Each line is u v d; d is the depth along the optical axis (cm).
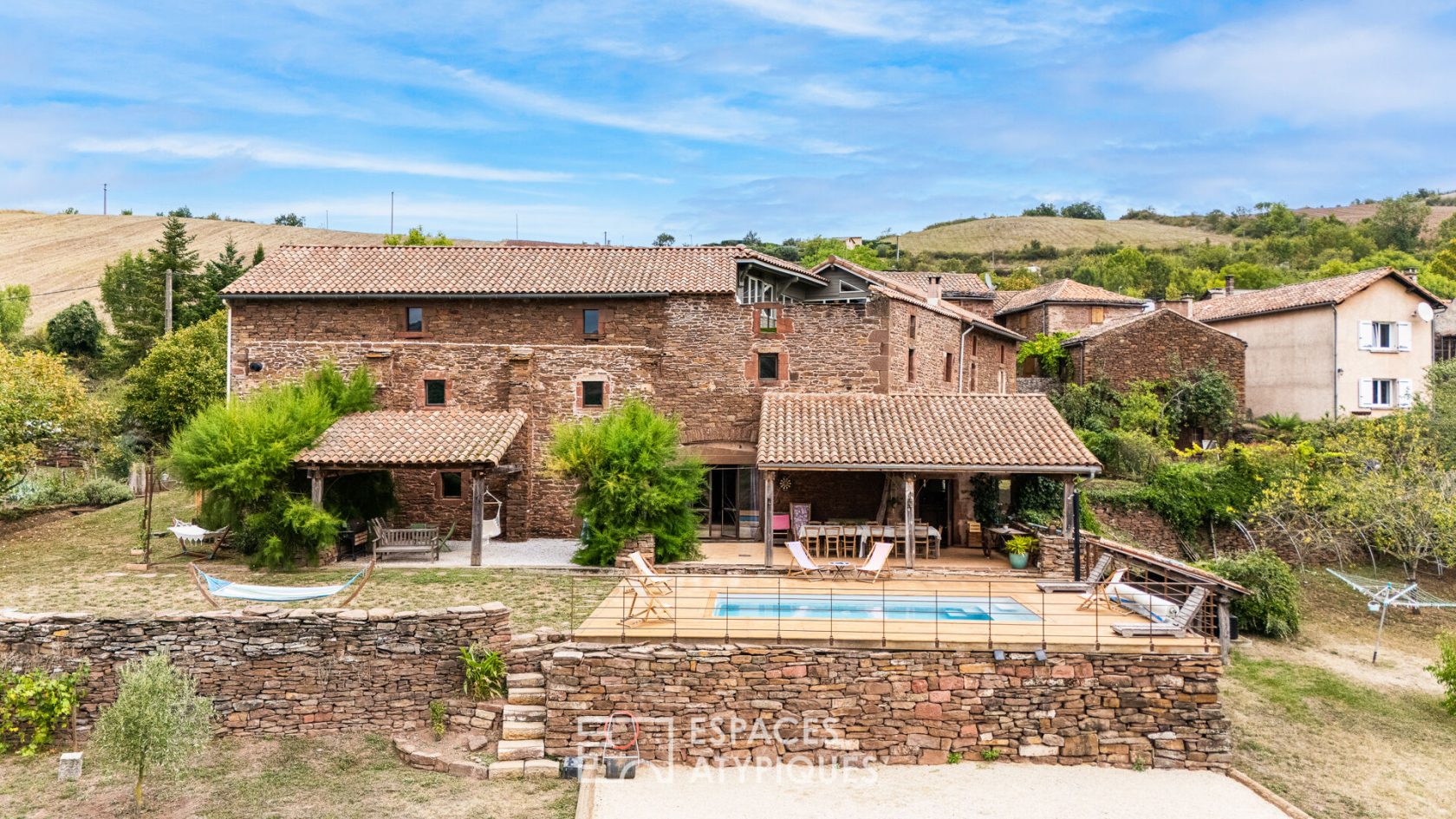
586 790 1238
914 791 1260
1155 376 3866
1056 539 2008
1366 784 1422
